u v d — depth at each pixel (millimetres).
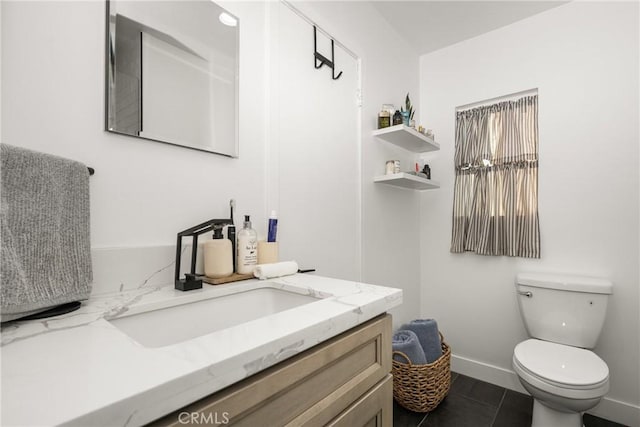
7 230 569
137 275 861
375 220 1906
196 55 1025
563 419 1389
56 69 751
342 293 836
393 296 841
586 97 1831
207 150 1047
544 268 1928
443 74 2373
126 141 868
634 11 1720
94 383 359
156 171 927
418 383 1632
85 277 699
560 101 1908
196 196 1023
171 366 404
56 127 747
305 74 1448
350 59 1745
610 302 1725
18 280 570
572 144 1861
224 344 479
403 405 1698
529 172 1991
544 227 1932
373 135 1903
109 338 504
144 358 428
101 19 831
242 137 1168
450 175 2301
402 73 2236
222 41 1104
